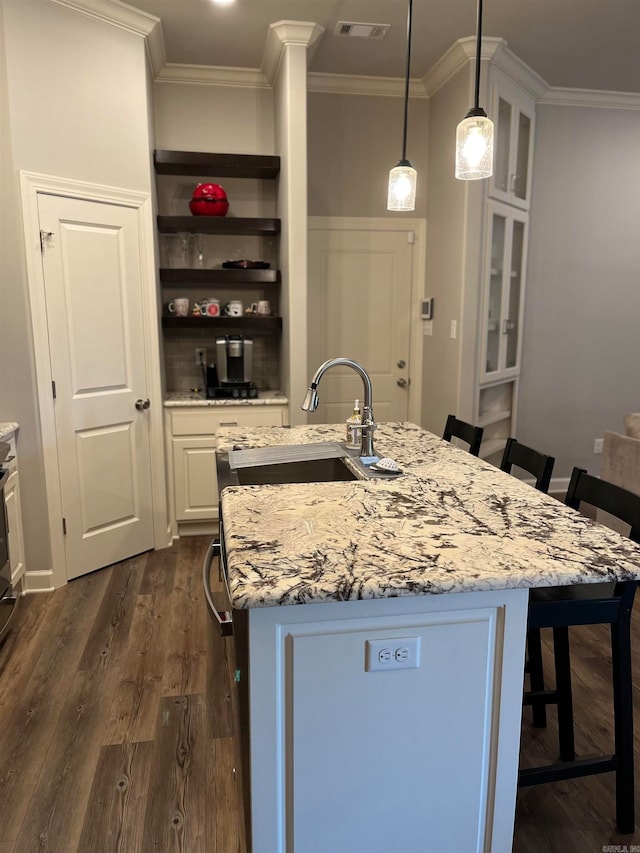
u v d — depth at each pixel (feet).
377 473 6.61
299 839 4.41
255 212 13.73
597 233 15.29
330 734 4.26
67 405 10.31
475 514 5.28
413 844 4.59
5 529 8.91
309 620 4.06
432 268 14.30
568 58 12.52
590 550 4.48
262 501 5.63
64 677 7.91
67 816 5.75
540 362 15.57
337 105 13.93
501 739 4.54
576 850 5.40
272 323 12.93
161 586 10.52
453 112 12.75
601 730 6.95
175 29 11.10
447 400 13.56
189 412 12.27
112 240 10.77
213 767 6.36
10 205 9.31
